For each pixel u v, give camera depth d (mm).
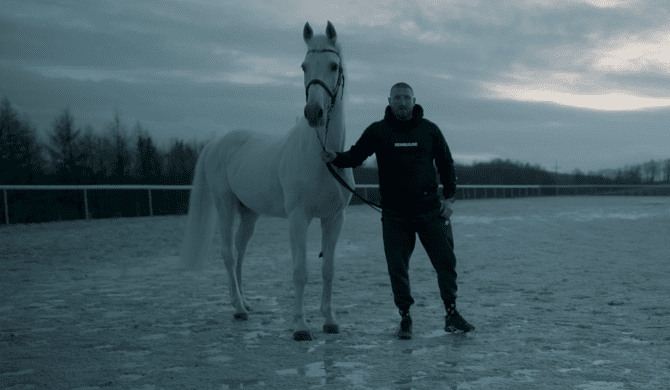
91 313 4930
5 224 13664
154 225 15078
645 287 5852
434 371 3188
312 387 2955
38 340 4008
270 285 6434
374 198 27938
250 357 3545
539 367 3225
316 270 7578
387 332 4172
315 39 4059
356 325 4414
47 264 8164
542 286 6047
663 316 4500
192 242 5520
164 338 4059
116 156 34156
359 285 6316
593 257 8492
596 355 3447
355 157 4023
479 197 38844
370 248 10195
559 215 20297
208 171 5480
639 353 3475
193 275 7227
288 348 3756
